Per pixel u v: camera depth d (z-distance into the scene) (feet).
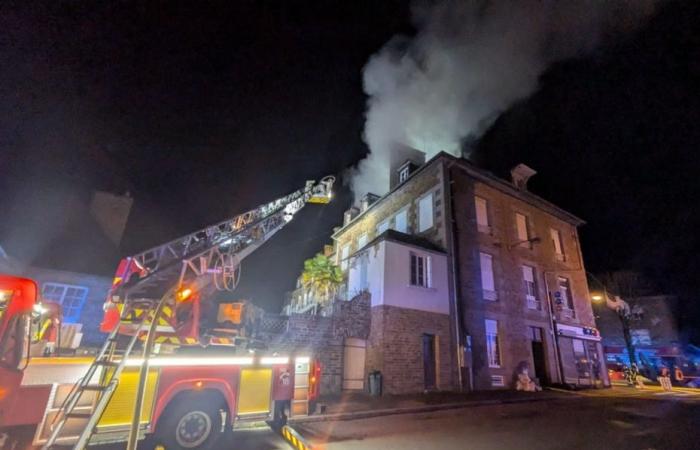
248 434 20.88
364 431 22.66
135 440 8.71
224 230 29.22
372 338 41.91
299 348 37.68
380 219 65.21
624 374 74.69
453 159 52.49
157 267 22.86
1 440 12.50
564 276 63.62
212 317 24.68
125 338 18.86
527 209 62.64
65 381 14.10
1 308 13.03
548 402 37.93
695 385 67.26
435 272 46.78
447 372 43.11
